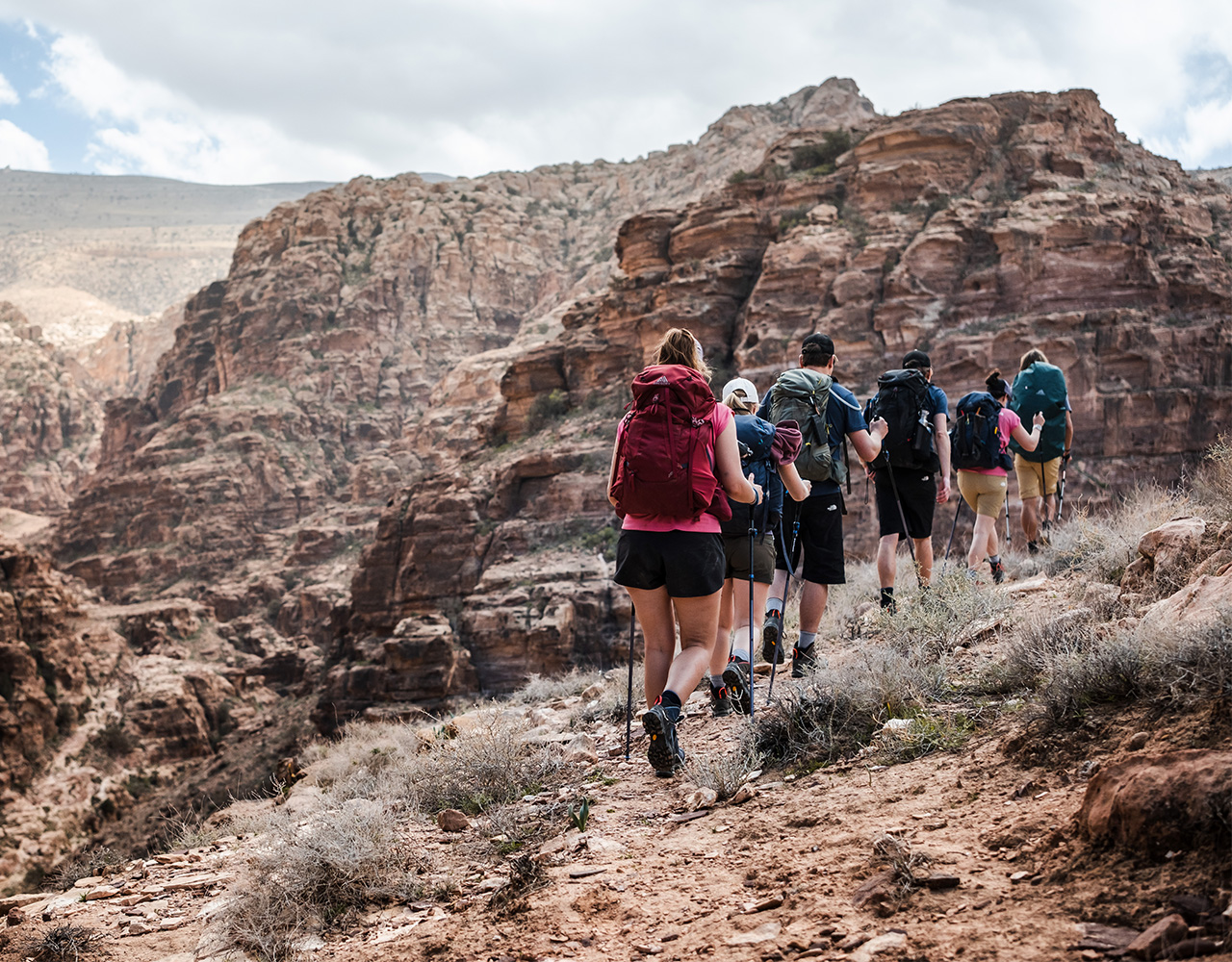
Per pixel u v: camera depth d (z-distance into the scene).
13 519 130.62
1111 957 2.11
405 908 3.77
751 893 3.03
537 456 44.75
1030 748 3.38
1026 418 10.16
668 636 4.56
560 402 50.53
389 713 37.12
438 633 38.34
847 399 6.30
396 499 46.75
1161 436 33.12
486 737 6.02
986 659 4.92
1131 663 3.39
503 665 37.66
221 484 102.38
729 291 44.53
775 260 40.28
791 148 47.66
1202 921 2.11
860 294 38.16
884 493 7.25
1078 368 34.12
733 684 5.29
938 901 2.58
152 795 51.19
